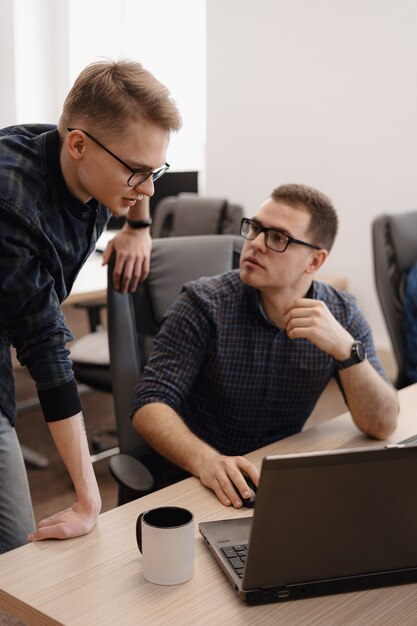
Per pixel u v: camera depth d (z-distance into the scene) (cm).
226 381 184
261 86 444
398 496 108
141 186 132
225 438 191
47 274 137
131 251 196
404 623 104
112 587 111
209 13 459
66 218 140
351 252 424
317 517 105
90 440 356
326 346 167
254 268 175
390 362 416
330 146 422
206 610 106
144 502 139
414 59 386
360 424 171
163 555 111
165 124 128
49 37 556
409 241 268
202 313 182
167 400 174
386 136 402
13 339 138
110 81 126
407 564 114
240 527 127
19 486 157
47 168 135
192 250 212
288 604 108
